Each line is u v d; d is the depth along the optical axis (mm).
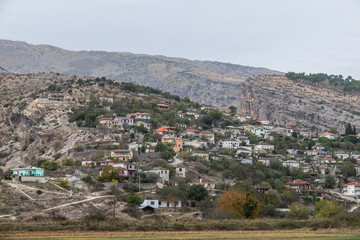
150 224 165250
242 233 157500
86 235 149125
